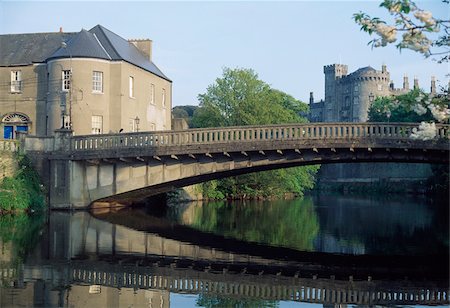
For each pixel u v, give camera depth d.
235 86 53.19
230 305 11.41
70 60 37.62
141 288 12.65
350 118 117.38
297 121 58.91
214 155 28.12
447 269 16.14
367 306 11.70
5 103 41.31
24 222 24.45
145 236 21.66
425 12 7.13
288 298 12.18
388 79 115.12
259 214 33.62
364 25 7.43
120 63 38.50
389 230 25.56
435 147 24.64
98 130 38.12
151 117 44.53
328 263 16.81
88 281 13.16
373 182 85.56
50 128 38.19
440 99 10.34
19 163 29.30
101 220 26.70
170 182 29.52
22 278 13.30
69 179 29.84
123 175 29.72
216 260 16.70
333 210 38.44
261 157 27.52
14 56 41.94
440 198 56.78
